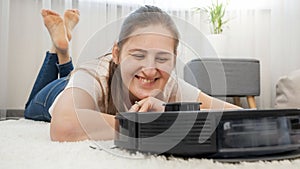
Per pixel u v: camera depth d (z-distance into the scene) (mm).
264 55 2115
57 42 1410
